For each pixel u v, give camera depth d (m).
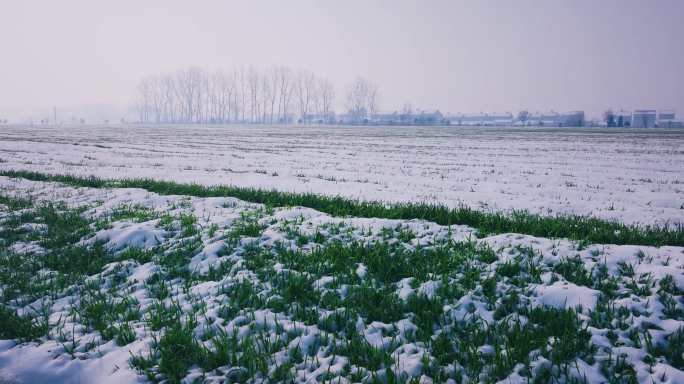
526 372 2.87
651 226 7.43
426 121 131.88
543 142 37.03
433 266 4.71
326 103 133.50
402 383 2.79
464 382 2.80
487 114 147.75
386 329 3.50
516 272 4.53
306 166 18.31
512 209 8.97
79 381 2.88
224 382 2.81
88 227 6.54
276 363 2.98
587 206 9.52
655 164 19.36
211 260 5.14
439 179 14.30
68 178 12.12
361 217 7.18
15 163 18.08
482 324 3.54
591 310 3.68
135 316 3.76
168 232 6.19
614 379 2.77
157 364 3.02
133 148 28.81
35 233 6.45
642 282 4.14
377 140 40.72
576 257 4.80
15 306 4.06
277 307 3.89
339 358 3.09
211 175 14.77
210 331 3.44
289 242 5.60
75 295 4.36
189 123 138.25
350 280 4.46
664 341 3.18
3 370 2.91
